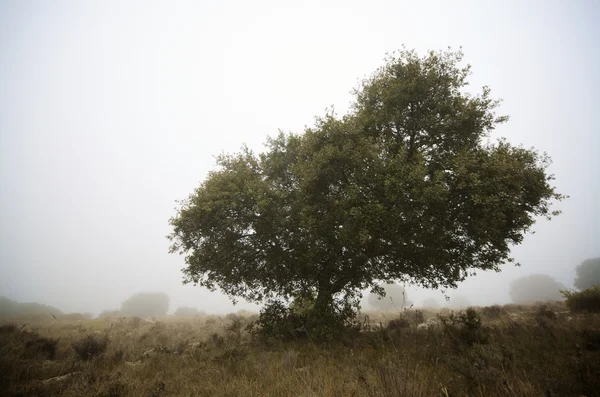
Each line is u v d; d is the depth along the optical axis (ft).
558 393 14.16
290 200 44.78
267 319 44.06
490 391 15.46
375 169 36.83
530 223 34.42
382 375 15.72
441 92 42.16
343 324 41.73
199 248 46.06
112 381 22.08
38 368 25.99
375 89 45.70
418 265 42.75
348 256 44.11
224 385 20.17
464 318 31.17
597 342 24.57
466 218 37.52
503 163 33.45
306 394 16.48
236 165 48.39
